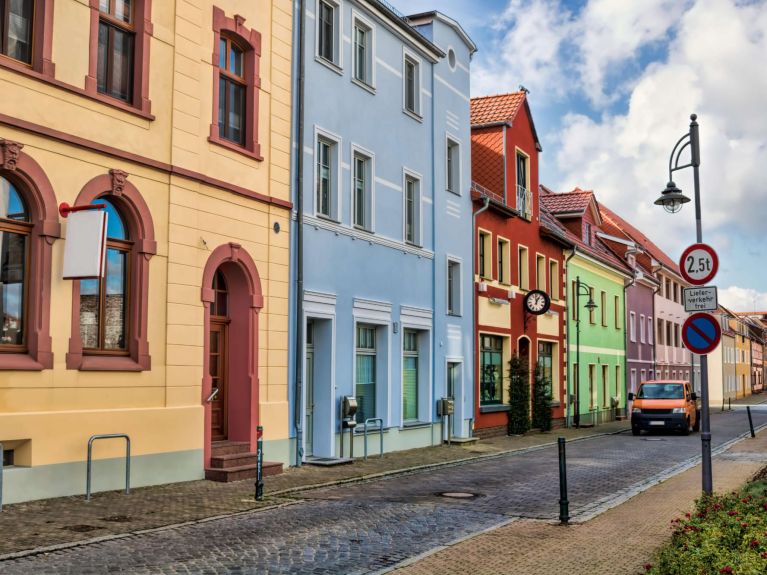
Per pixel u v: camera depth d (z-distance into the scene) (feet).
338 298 61.31
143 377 43.45
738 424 126.21
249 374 51.67
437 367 76.64
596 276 131.44
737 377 314.35
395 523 35.86
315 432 60.08
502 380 93.76
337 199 61.72
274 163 54.85
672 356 187.62
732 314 318.24
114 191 42.01
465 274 83.56
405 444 70.59
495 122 95.96
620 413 140.15
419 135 75.31
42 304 37.91
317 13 60.64
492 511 39.45
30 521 33.01
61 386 38.73
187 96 47.32
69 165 39.60
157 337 44.55
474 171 96.48
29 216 38.29
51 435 37.88
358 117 65.21
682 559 23.06
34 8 38.86
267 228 53.83
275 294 54.24
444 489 47.16
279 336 54.49
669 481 51.85
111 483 41.06
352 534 33.24
